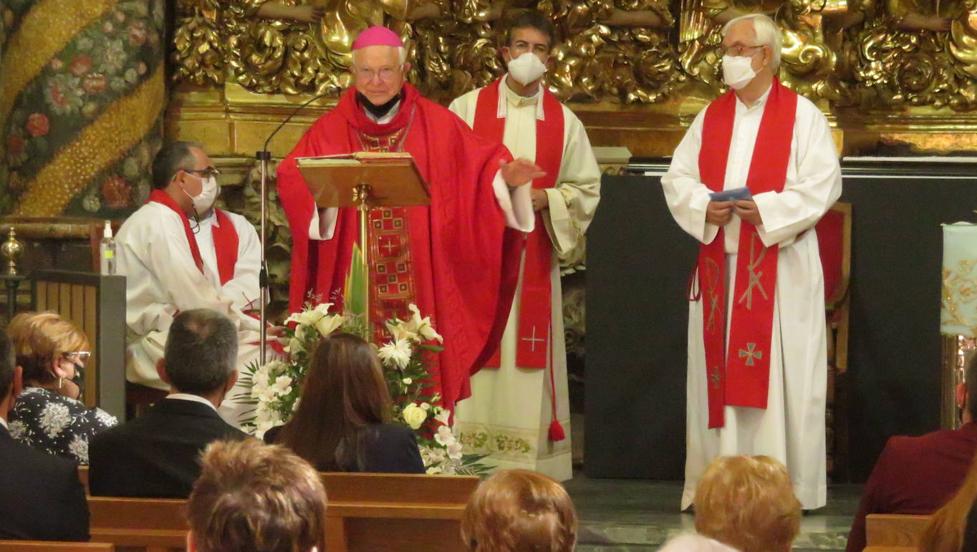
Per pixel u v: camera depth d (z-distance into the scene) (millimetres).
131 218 15961
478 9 19281
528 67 15633
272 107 19031
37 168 17453
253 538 5281
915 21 19797
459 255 13828
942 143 19703
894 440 9258
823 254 15578
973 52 19703
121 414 13930
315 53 19156
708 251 14070
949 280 13461
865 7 19828
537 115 15953
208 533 5305
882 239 15617
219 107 18953
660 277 15664
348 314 11969
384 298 13812
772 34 13938
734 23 14000
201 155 16078
